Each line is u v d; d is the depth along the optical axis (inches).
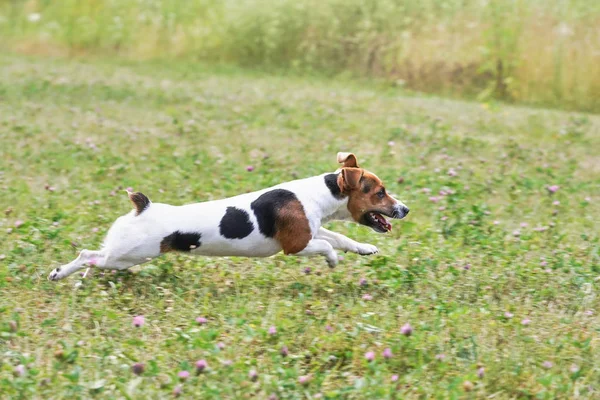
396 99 683.4
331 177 297.4
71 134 526.3
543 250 336.5
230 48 858.8
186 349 235.3
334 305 272.5
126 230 279.4
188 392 213.9
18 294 276.2
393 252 324.5
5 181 417.4
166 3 895.7
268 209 287.0
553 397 215.0
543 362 233.9
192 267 305.4
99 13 914.1
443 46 748.0
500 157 494.0
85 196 392.8
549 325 263.9
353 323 257.3
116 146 502.0
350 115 611.5
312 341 243.8
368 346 240.7
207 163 453.1
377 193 297.3
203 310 267.6
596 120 623.5
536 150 517.0
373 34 784.3
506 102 702.5
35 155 467.8
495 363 230.8
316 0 819.4
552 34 703.1
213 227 281.0
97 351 234.7
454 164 474.0
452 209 375.9
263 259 317.4
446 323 256.1
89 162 457.1
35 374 218.1
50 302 271.7
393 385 216.2
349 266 313.1
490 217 383.6
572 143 542.3
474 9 744.3
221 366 224.2
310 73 800.9
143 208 281.6
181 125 552.4
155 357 231.9
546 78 700.0
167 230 278.2
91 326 255.0
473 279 297.0
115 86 703.1
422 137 541.6
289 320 251.0
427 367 230.1
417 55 756.6
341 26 807.7
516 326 254.8
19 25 944.3
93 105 626.2
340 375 227.3
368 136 543.8
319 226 295.0
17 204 379.9
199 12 890.7
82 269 291.1
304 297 275.0
